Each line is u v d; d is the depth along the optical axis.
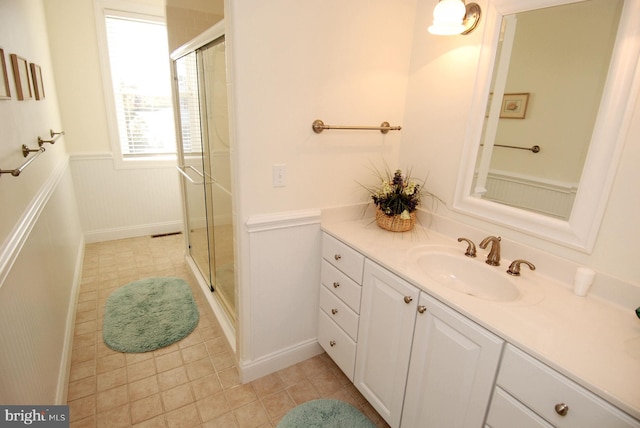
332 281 1.79
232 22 1.33
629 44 1.05
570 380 0.84
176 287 2.75
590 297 1.21
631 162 1.09
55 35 3.04
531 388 0.93
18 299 1.18
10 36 1.54
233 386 1.82
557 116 1.25
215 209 2.24
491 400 1.05
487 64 1.45
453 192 1.69
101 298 2.58
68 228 2.61
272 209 1.65
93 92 3.29
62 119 3.21
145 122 3.61
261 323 1.81
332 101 1.66
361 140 1.82
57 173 2.34
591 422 0.81
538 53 1.28
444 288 1.21
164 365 1.95
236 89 1.41
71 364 1.92
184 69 2.39
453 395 1.18
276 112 1.52
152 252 3.42
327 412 1.67
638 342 0.97
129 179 3.62
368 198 1.95
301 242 1.79
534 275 1.36
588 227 1.21
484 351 1.04
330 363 2.02
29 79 1.78
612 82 1.10
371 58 1.71
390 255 1.47
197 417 1.63
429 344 1.25
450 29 1.44
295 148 1.62
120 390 1.77
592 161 1.17
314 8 1.48
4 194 1.17
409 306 1.31
